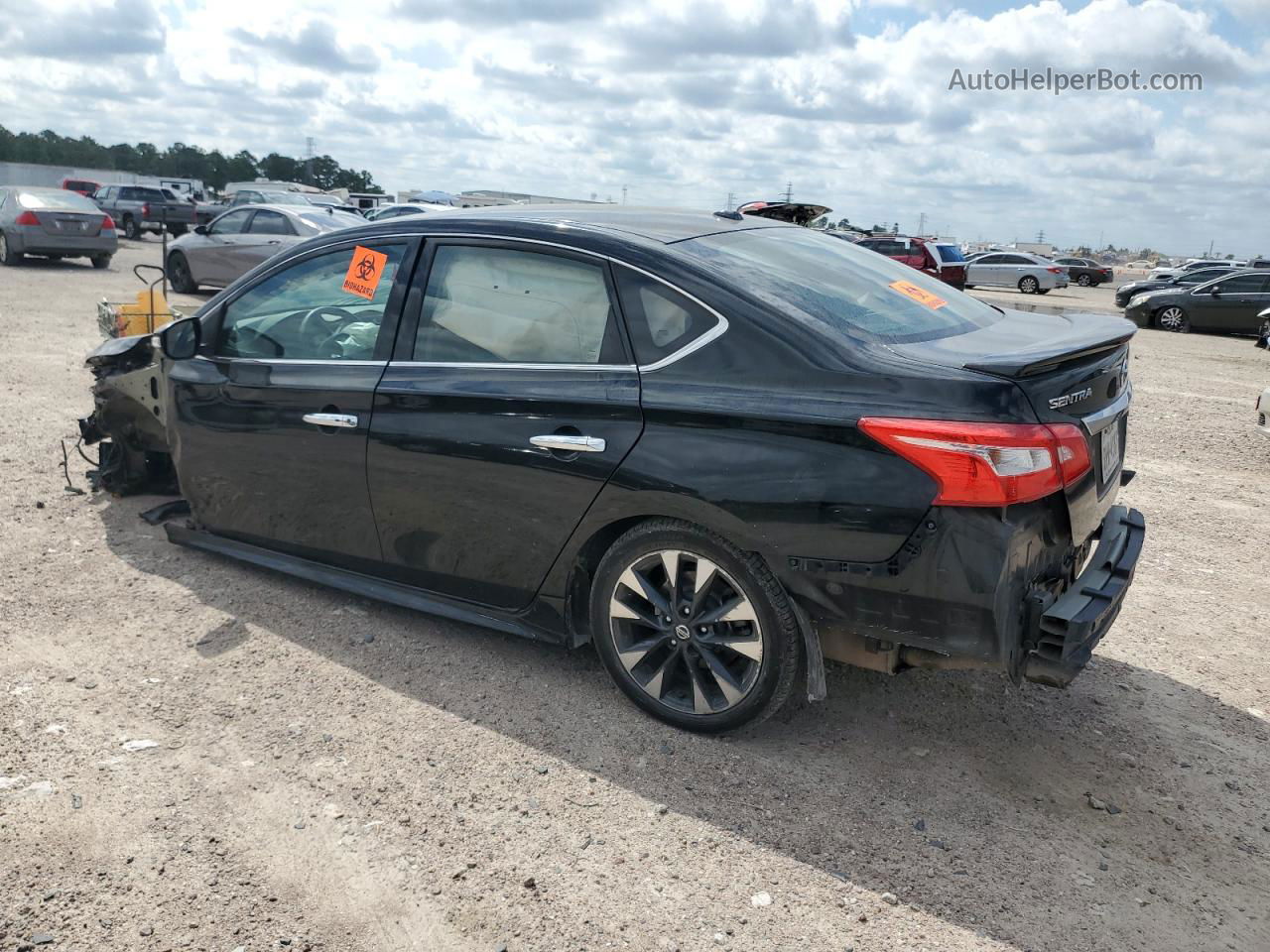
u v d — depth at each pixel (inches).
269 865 106.3
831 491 115.0
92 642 153.6
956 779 127.9
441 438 143.3
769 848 112.7
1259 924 104.1
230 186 2090.3
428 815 115.7
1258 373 561.9
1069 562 127.3
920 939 99.7
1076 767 132.4
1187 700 153.0
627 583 134.3
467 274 146.6
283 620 163.9
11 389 327.6
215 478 175.9
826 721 140.6
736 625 128.3
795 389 118.9
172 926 96.8
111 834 109.4
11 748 124.0
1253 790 128.8
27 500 214.8
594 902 103.0
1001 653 112.7
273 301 168.6
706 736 134.3
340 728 133.3
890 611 115.3
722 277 128.4
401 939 96.9
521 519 139.5
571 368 134.4
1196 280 1332.4
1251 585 204.5
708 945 97.8
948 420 110.0
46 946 93.2
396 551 155.8
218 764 123.7
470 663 152.4
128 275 767.7
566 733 134.3
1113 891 108.3
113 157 5954.7
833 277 141.6
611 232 138.6
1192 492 278.5
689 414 123.6
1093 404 124.0
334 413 155.3
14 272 743.7
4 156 5398.6
